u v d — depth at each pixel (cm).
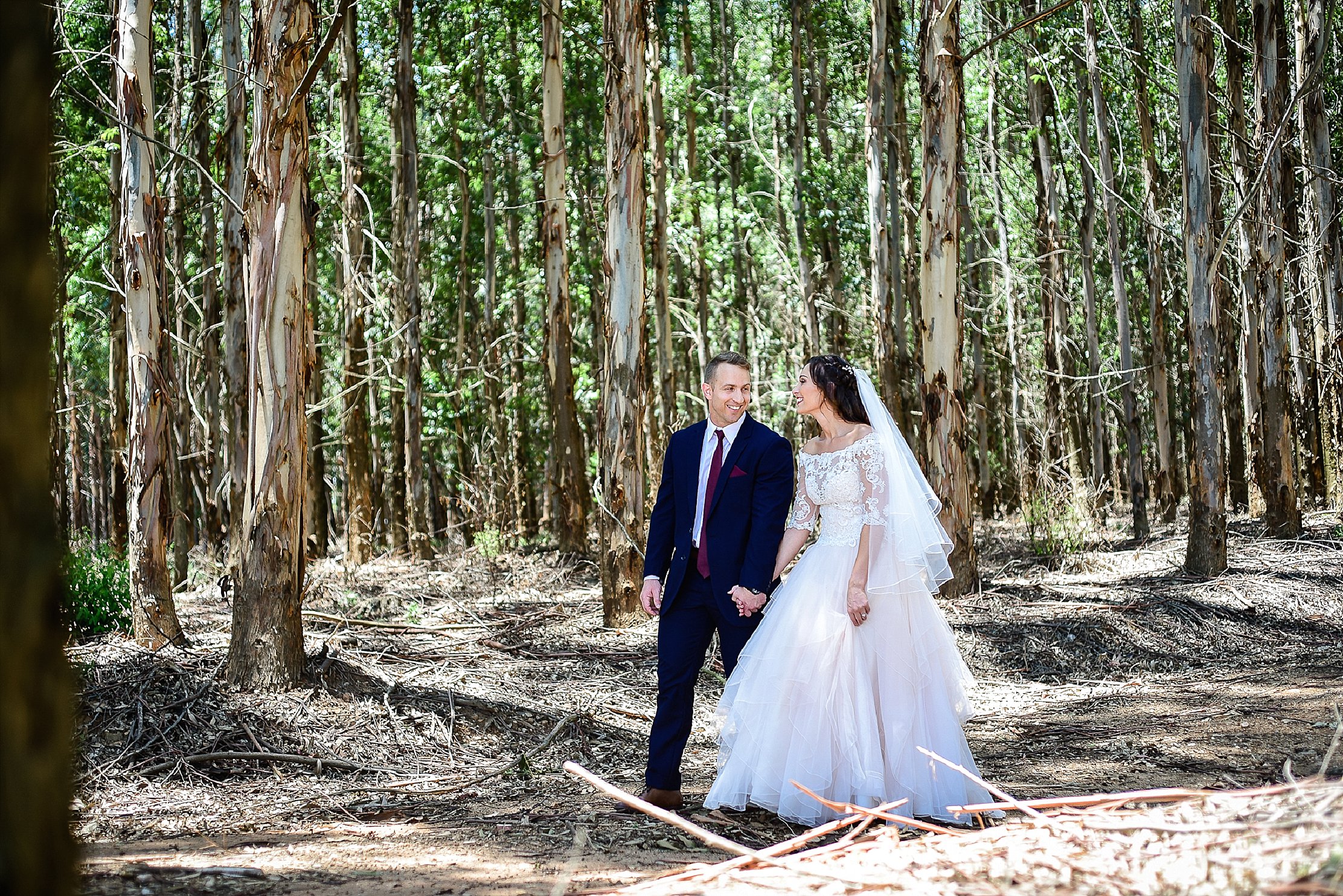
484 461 2323
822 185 2034
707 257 2011
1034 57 1727
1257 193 1323
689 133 2092
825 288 2281
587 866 357
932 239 1012
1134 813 284
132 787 504
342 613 988
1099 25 1762
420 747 574
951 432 1013
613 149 950
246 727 565
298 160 625
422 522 1611
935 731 444
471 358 2398
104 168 1359
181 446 1555
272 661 605
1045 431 2047
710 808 454
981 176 2192
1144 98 1558
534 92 1877
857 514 455
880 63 1518
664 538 475
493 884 332
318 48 631
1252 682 754
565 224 1452
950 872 248
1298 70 1491
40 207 154
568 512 1461
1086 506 1452
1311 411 1752
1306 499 1750
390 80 1955
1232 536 1320
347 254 1499
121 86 780
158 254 771
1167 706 689
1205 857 233
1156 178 1584
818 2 1966
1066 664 841
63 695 155
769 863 279
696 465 469
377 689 627
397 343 1644
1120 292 1508
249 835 421
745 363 471
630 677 761
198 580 1259
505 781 524
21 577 150
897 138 1778
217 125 1455
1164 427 1748
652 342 2077
